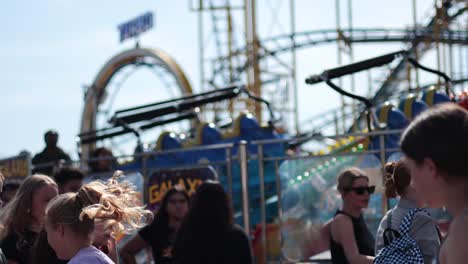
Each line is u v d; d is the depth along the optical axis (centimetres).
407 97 1419
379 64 1181
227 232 685
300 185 997
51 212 439
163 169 1074
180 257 689
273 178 1251
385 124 1275
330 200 977
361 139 1234
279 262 1050
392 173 596
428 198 306
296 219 995
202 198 691
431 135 300
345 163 973
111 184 464
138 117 1453
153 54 2839
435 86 1563
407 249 482
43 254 495
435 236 513
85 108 3003
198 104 1478
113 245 538
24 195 602
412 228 513
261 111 2902
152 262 975
